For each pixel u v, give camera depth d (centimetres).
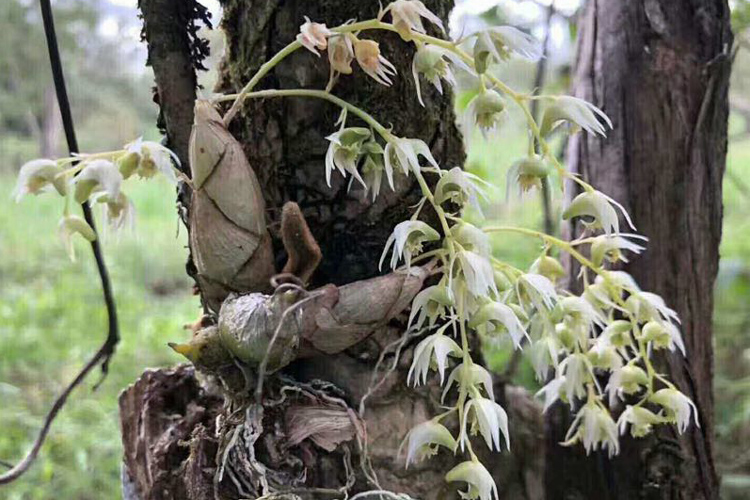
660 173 100
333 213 88
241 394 84
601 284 92
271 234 87
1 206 545
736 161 390
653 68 100
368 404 89
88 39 574
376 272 89
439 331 86
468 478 85
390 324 89
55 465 202
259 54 88
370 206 88
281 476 85
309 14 87
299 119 88
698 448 100
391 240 84
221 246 84
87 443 211
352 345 85
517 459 99
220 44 94
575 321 91
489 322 86
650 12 101
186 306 362
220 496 86
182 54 88
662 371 99
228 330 82
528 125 86
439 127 90
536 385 146
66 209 83
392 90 88
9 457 210
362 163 86
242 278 84
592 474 100
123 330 314
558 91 166
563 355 98
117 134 571
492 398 86
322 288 84
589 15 104
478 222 145
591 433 93
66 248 83
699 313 101
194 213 84
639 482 99
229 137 83
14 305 350
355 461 89
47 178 82
